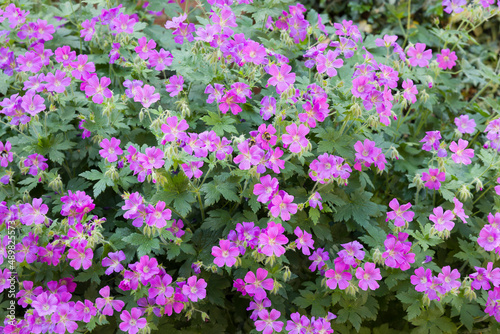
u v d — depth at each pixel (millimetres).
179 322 1106
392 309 1152
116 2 1312
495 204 1144
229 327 1150
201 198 1105
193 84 1177
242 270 1051
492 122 1141
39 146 1112
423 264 1050
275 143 1041
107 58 1219
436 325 1065
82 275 1043
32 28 1199
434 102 1298
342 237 1150
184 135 986
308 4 1749
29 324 969
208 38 1098
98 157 1150
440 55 1308
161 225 967
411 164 1240
